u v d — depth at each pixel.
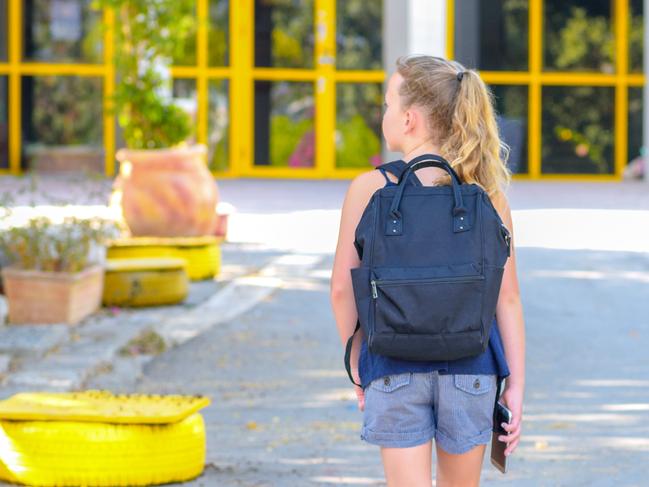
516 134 28.77
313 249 17.16
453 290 4.45
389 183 4.71
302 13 29.11
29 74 28.70
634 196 24.48
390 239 4.52
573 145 29.36
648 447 7.92
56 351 10.77
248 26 29.06
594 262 15.95
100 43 28.67
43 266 12.12
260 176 29.23
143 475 6.95
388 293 4.45
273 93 29.23
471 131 4.79
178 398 7.41
